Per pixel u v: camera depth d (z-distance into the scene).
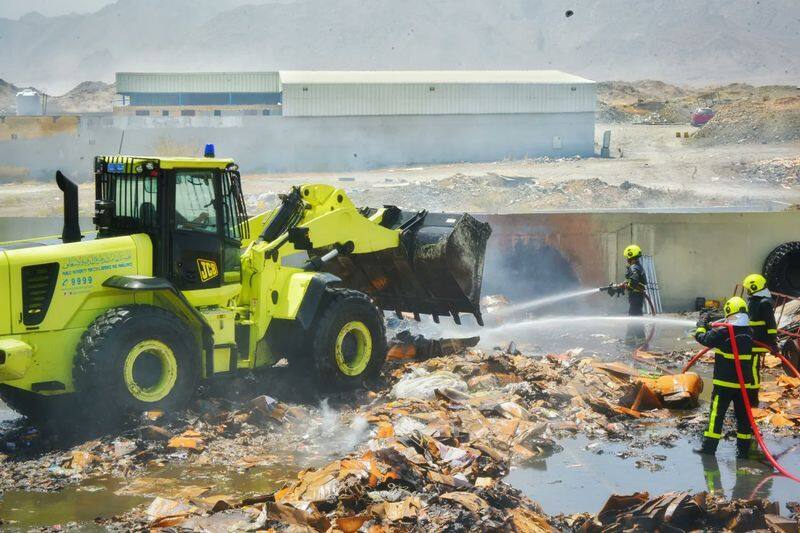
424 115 60.56
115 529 6.70
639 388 10.58
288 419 9.64
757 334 9.51
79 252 9.16
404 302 13.27
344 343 11.09
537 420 9.75
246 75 67.50
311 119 58.16
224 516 6.57
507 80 62.88
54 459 8.48
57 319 8.99
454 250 12.31
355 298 11.09
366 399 10.80
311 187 11.42
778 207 34.31
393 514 6.59
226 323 10.18
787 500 7.50
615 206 37.62
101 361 8.77
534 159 60.22
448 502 6.83
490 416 9.68
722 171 48.09
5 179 52.81
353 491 6.92
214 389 10.57
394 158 60.53
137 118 55.53
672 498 6.77
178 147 55.66
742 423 8.76
